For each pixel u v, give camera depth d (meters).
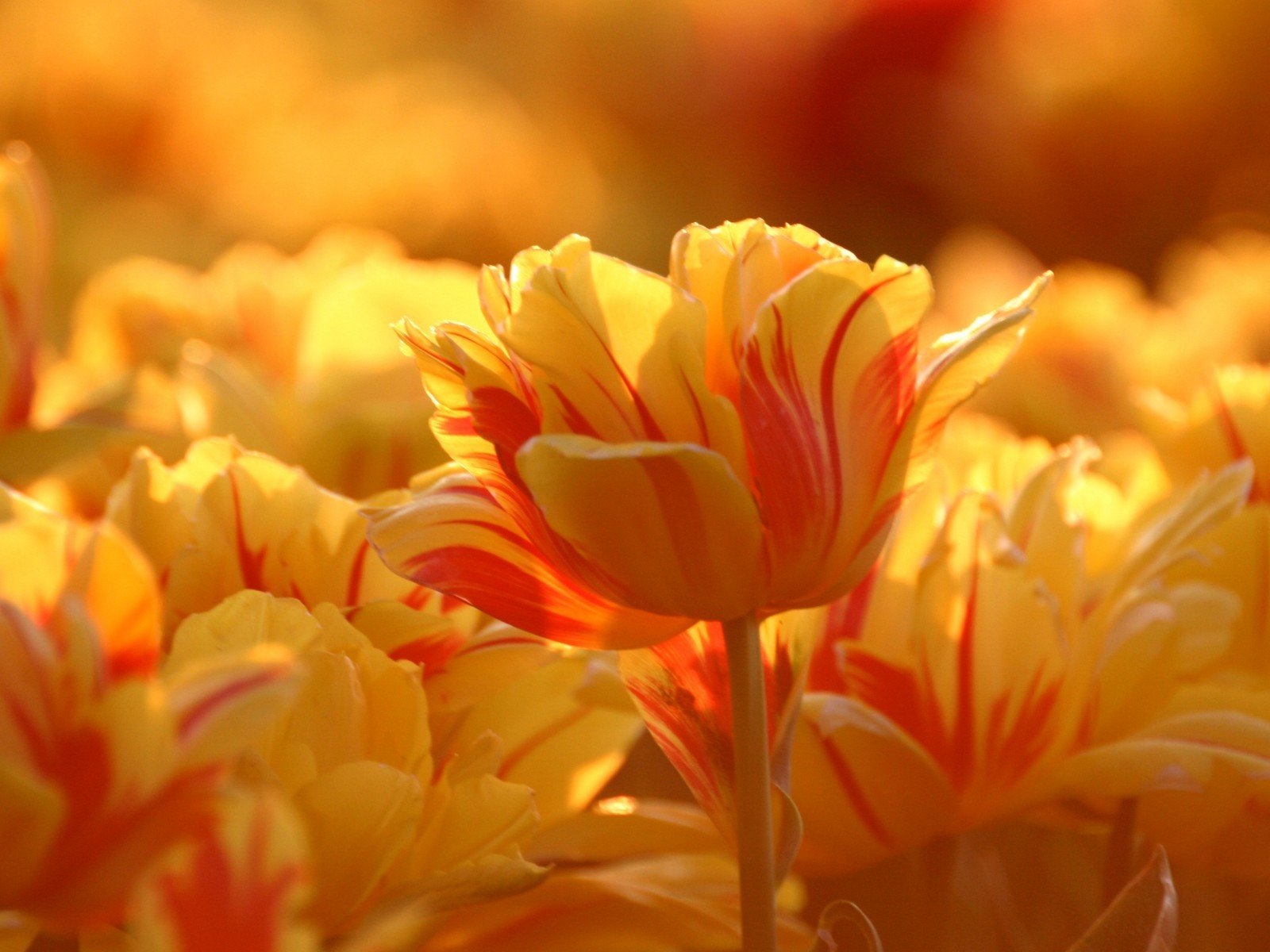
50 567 0.86
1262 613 1.05
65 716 0.85
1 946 0.89
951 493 1.06
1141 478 1.10
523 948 0.98
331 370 1.10
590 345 0.90
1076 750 1.00
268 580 0.96
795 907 1.01
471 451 0.93
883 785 0.99
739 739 0.92
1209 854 1.02
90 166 2.71
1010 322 0.92
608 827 1.00
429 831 0.93
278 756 0.92
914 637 0.99
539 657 0.96
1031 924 1.10
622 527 0.90
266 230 2.60
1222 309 1.65
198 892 0.83
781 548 0.91
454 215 2.58
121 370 1.29
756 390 0.90
